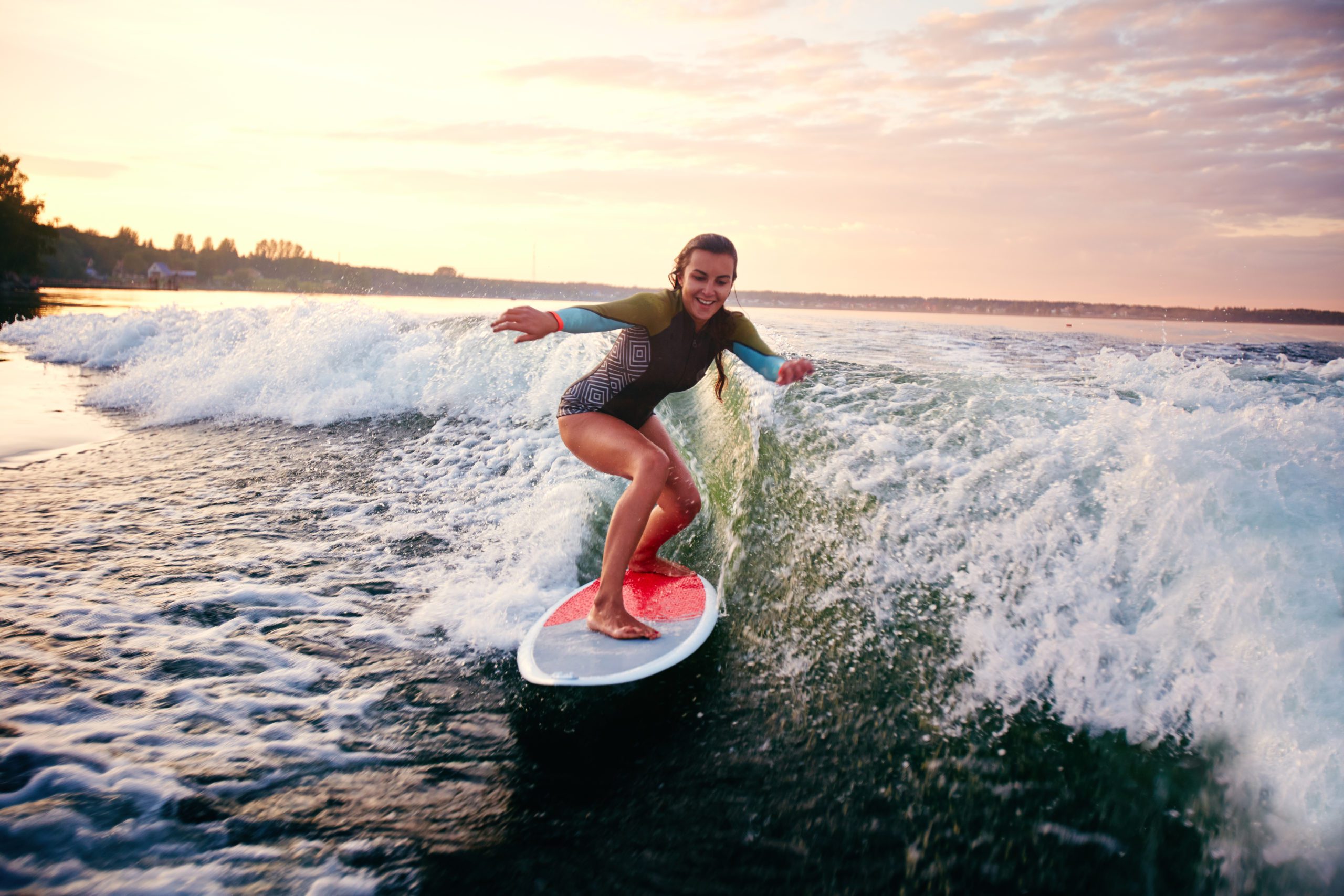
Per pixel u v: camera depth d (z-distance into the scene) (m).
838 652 2.45
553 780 1.98
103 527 3.83
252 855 1.65
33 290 57.50
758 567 3.02
